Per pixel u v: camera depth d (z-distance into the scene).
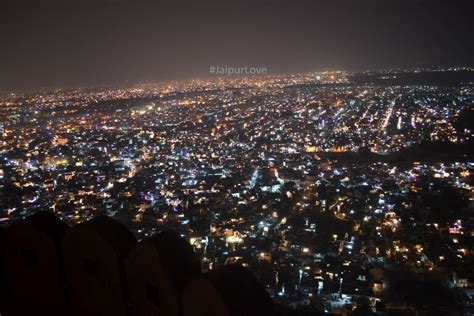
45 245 2.72
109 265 2.49
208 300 2.07
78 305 2.69
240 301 2.05
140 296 2.41
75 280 2.65
